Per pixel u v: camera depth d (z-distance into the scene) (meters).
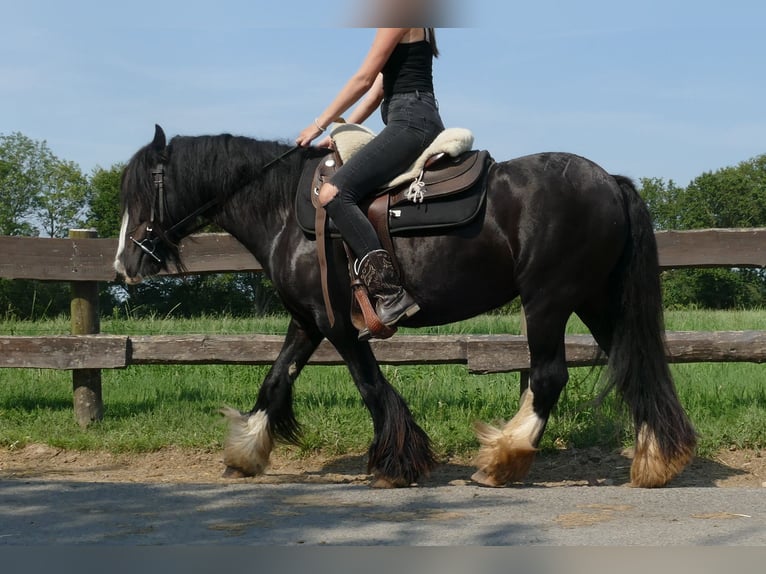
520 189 4.59
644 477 4.67
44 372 8.30
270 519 3.94
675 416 4.67
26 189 61.50
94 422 6.67
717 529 3.72
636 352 4.68
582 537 3.60
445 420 6.47
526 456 4.71
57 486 4.72
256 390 7.67
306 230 4.80
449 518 3.95
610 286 4.79
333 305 4.80
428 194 4.62
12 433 6.34
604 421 6.05
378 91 5.19
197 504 4.27
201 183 5.15
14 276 6.64
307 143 4.81
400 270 4.70
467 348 6.29
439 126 4.77
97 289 6.93
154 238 5.23
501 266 4.66
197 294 38.31
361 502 4.31
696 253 6.24
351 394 7.30
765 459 5.65
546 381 4.68
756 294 50.12
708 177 68.75
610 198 4.57
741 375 7.63
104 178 58.97
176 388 7.76
